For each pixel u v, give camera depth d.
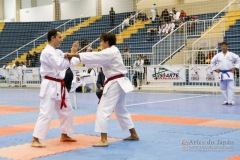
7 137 6.70
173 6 28.28
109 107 5.96
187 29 21.84
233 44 19.48
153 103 12.55
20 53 29.59
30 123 8.41
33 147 5.82
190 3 27.34
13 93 18.20
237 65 11.74
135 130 6.86
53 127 7.75
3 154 5.36
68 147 5.82
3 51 30.69
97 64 5.92
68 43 28.22
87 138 6.56
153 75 17.97
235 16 22.34
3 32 31.69
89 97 15.25
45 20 37.22
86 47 23.94
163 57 21.14
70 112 6.18
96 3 33.47
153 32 24.12
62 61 5.68
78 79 11.34
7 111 10.79
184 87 17.67
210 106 11.48
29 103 13.19
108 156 5.21
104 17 29.86
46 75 5.90
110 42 6.06
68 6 35.59
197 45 20.28
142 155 5.25
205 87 17.00
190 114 9.62
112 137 6.61
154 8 26.30
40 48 29.17
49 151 5.54
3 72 23.56
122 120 6.25
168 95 15.81
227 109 10.67
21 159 5.08
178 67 17.14
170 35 20.94
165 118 8.93
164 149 5.61
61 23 31.84
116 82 5.97
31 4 38.28
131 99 14.10
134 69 18.95
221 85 12.02
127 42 24.59
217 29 21.34
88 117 9.23
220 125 7.82
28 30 32.09
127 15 28.11
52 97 5.86
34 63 25.98
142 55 20.88
